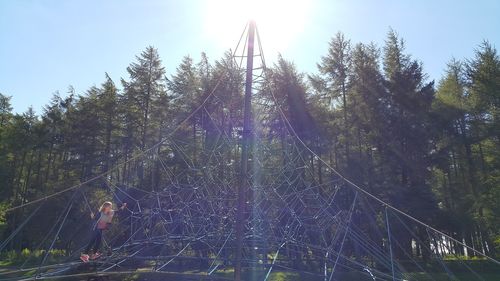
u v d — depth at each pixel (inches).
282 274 1001.5
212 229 957.2
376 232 1395.2
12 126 2096.5
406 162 1464.1
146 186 1567.4
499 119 1433.3
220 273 935.0
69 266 741.3
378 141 1507.1
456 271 1279.5
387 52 1684.3
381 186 1424.7
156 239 938.1
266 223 941.2
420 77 1565.0
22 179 2217.0
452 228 1435.8
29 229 1734.7
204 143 1592.0
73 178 1722.4
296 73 1627.7
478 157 1620.3
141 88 1851.6
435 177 1638.8
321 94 1684.3
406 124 1487.5
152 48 1883.6
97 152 1899.6
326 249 874.8
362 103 1562.5
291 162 1065.5
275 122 1465.3
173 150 1660.9
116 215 1236.5
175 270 975.6
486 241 1556.3
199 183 1134.4
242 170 586.2
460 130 1636.3
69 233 1587.1
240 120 1453.0
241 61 774.5
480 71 1520.7
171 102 1867.6
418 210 1380.4
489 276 1198.3
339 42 1674.5
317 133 1562.5
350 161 1519.4
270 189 989.8
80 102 1977.1
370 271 844.6
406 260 1373.0
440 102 1642.5
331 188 1534.2
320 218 1029.8
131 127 1850.4
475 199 1467.8
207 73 1827.0
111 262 847.1
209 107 1581.0
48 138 2081.7
